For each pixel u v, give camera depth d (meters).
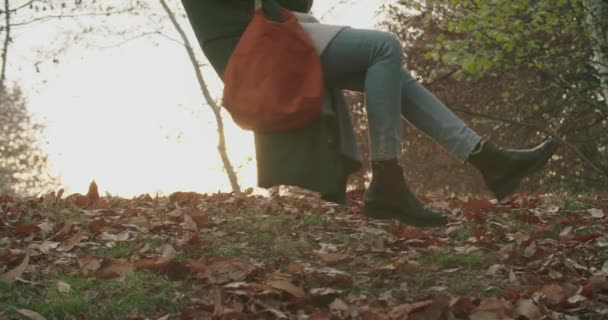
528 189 16.70
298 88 2.59
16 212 5.02
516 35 10.64
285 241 4.24
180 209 5.14
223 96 2.62
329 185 2.64
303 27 2.70
